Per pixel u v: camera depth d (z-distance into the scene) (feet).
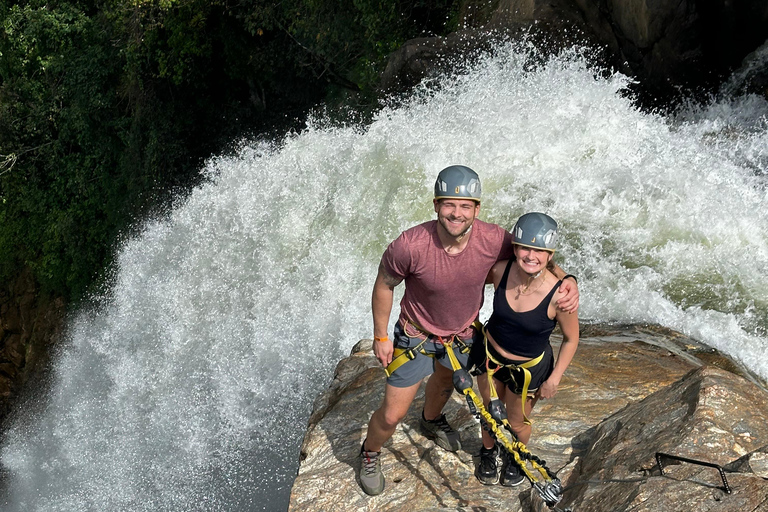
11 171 79.92
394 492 11.99
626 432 11.65
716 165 26.16
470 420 13.73
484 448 11.72
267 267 28.17
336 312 26.16
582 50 39.11
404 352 10.70
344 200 27.91
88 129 75.87
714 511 8.84
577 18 39.22
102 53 74.69
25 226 80.18
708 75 36.27
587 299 22.38
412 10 55.06
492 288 23.47
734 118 34.40
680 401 11.78
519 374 10.43
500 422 9.82
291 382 25.77
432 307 10.34
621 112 28.09
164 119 70.13
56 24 76.38
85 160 76.84
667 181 24.49
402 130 28.60
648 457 10.55
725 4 33.55
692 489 9.30
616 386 15.46
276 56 65.72
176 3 64.59
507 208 25.62
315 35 61.36
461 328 10.59
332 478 12.49
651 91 38.24
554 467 12.23
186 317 29.94
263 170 30.35
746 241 22.85
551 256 9.60
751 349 19.40
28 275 79.41
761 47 34.01
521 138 27.27
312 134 30.55
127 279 32.81
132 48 68.49
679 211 23.84
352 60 60.70
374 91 56.03
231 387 27.40
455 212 9.32
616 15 38.01
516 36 40.27
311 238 28.12
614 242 23.81
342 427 14.25
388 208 27.20
